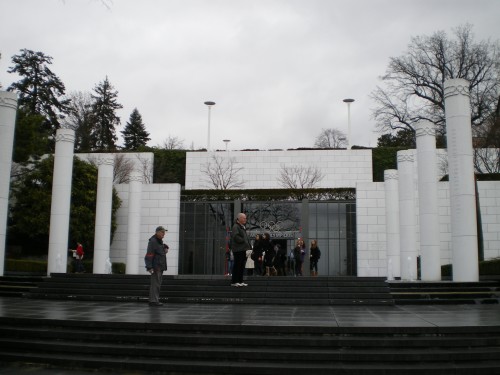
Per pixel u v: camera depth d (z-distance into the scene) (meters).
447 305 16.80
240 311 14.12
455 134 21.56
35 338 10.86
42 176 36.97
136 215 32.97
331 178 48.91
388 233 30.78
